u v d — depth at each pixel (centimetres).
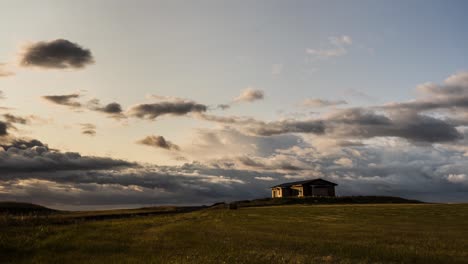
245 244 2652
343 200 11506
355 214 6612
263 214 6875
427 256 2255
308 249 2466
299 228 4247
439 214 6438
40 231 3041
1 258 1975
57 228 3406
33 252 2167
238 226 4422
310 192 12625
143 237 3009
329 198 11706
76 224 3953
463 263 2088
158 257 1992
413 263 2081
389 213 6700
